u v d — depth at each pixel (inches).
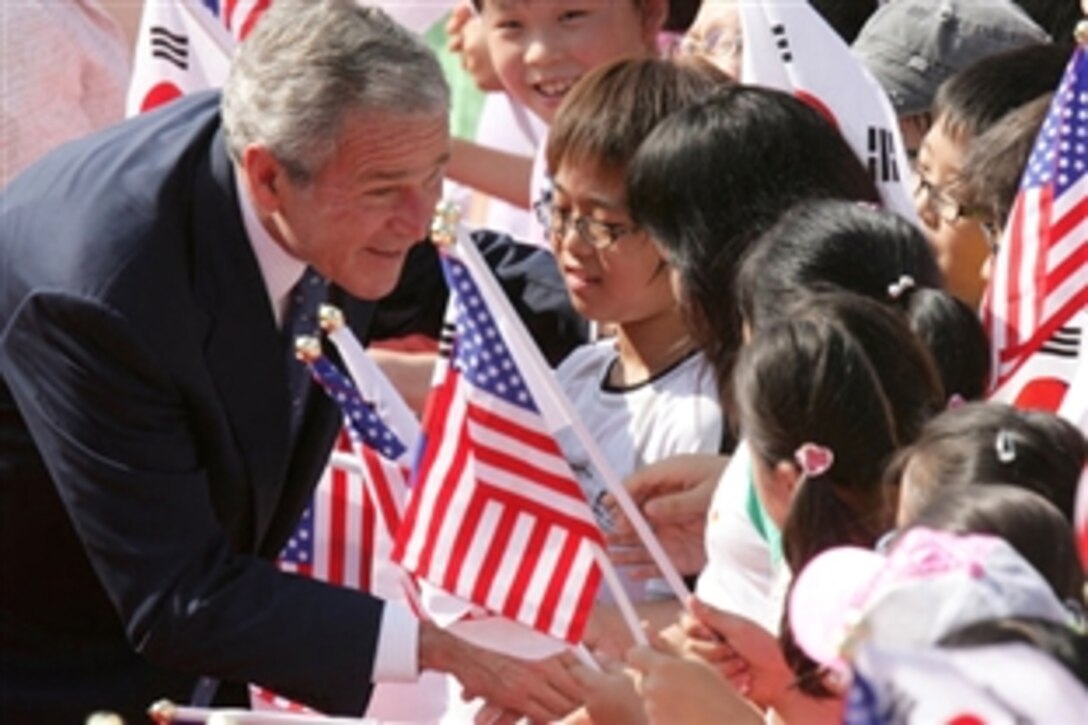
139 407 435.2
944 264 514.0
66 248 435.2
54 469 440.1
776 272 412.2
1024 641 261.3
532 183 606.9
